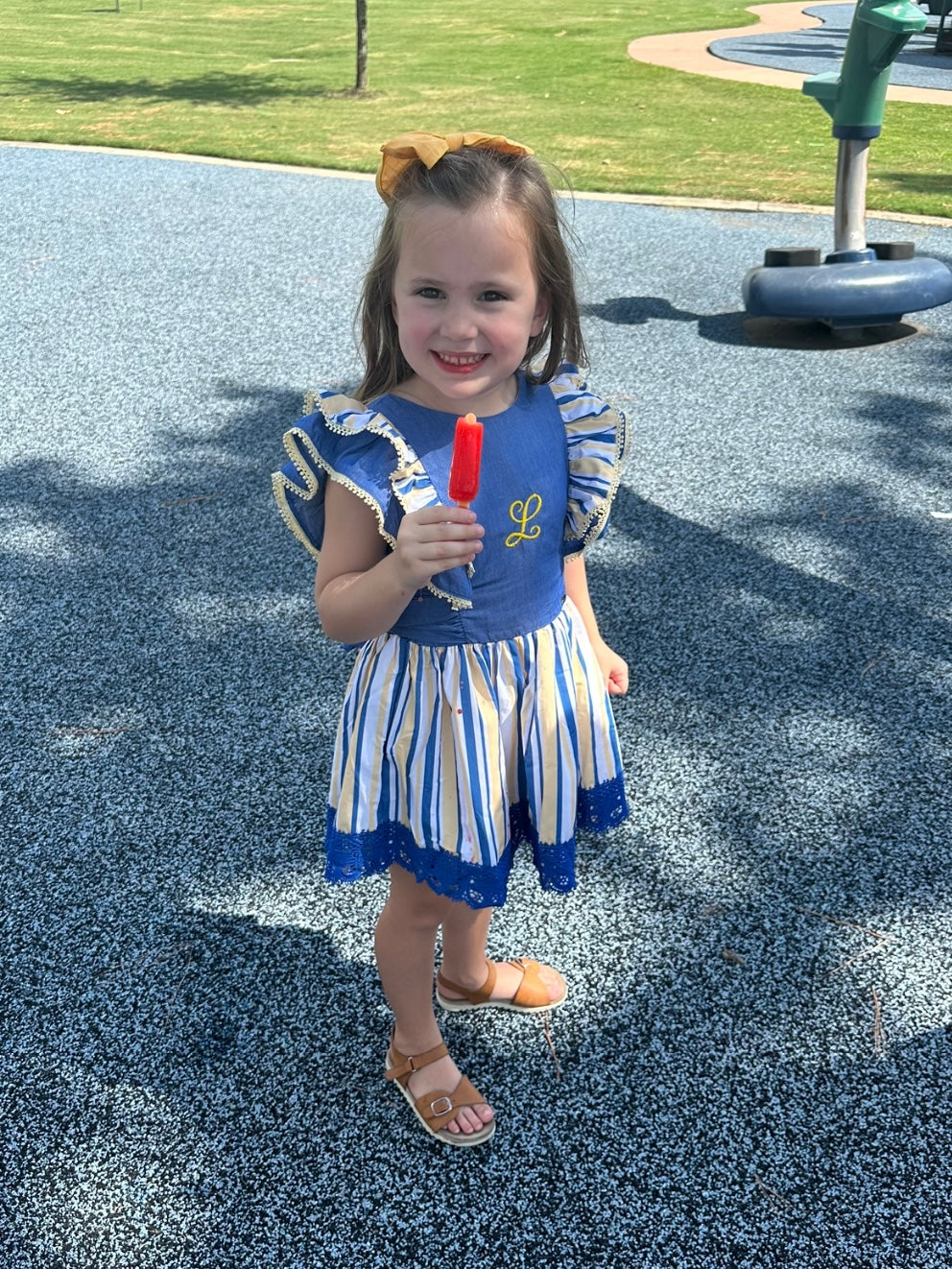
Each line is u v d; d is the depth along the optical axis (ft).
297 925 7.00
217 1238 5.29
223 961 6.75
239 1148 5.70
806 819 7.88
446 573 4.88
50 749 8.51
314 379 15.40
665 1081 6.08
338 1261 5.21
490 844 5.20
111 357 16.26
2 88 38.19
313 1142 5.74
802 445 13.47
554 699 5.25
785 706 9.04
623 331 17.11
